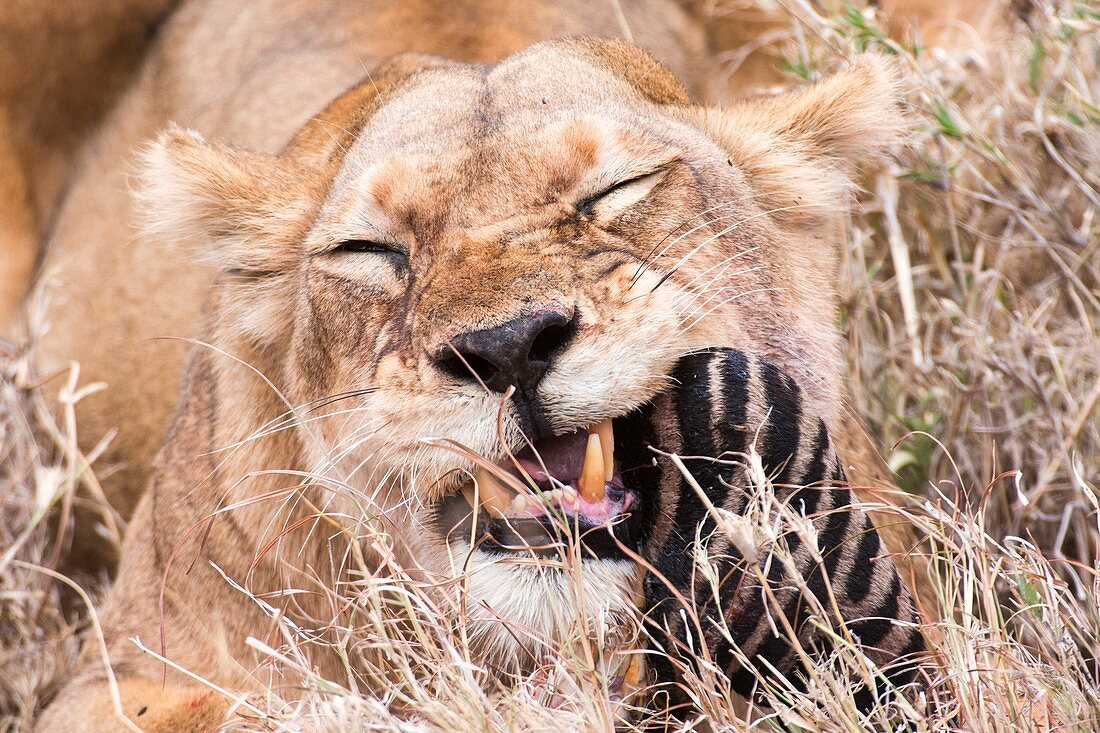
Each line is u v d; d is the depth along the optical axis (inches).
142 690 250.7
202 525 252.8
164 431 335.0
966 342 305.4
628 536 209.9
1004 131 327.6
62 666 301.9
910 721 197.8
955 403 302.2
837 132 267.0
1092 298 300.2
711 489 205.2
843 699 188.5
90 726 246.8
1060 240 314.8
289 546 242.5
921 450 304.3
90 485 321.1
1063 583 215.2
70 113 395.2
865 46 338.6
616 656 213.0
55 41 380.8
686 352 211.9
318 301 233.0
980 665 202.2
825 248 261.9
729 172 244.5
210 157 265.0
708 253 227.1
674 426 207.3
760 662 206.1
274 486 244.7
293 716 203.6
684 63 367.2
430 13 337.4
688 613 204.2
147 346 343.0
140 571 272.7
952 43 366.9
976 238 329.1
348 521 232.1
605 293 207.8
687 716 216.4
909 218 339.6
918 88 320.8
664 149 230.8
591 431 206.5
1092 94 325.4
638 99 249.3
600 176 223.6
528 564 206.1
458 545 217.6
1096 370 290.4
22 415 342.0
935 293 334.3
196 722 237.6
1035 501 280.5
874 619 206.1
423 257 220.4
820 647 204.7
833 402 240.8
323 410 231.9
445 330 202.7
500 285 205.6
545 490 208.2
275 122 331.9
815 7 360.5
